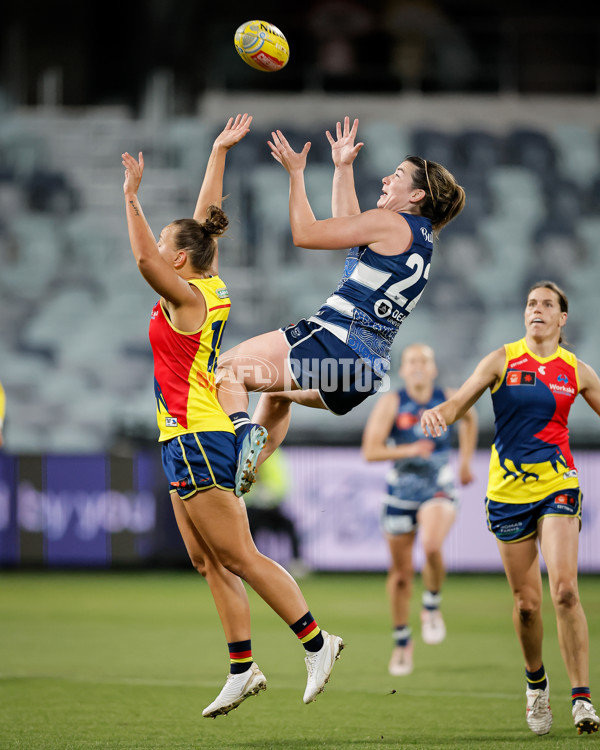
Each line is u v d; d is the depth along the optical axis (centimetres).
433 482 2772
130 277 7038
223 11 7944
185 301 1608
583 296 7012
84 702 2147
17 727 1878
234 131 1894
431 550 2762
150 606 4022
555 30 7988
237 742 1752
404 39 7962
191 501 1639
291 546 5059
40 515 5119
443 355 6550
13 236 7169
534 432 1877
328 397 1656
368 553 5031
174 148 7494
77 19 7975
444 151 7556
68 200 7344
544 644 3130
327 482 5081
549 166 7575
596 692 2253
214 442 1625
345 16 7962
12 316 6844
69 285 7006
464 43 7969
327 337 1625
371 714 2038
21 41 7944
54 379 6556
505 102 7831
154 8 7888
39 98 7981
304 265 6956
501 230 7312
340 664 2741
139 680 2439
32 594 4419
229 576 1755
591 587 4600
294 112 7700
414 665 2722
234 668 1744
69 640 3158
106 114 7925
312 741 1764
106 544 5091
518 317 6862
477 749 1688
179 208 7306
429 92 7981
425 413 1886
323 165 7344
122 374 6600
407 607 2609
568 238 7306
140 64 7956
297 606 1670
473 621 3641
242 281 6825
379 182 7262
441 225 1739
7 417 6362
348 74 7950
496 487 1906
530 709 1838
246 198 7081
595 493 4903
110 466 5125
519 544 1886
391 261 1631
